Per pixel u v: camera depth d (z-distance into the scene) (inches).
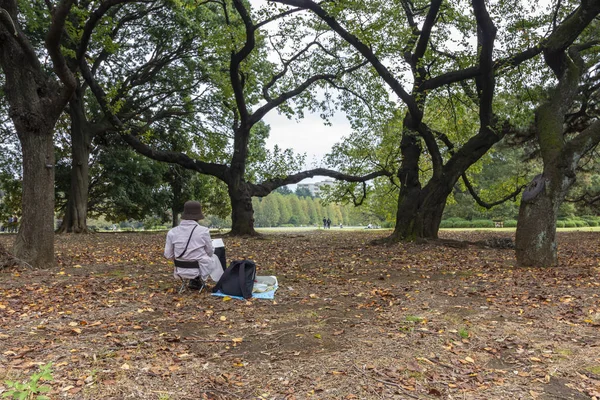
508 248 599.8
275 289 275.1
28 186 386.6
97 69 1069.8
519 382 137.6
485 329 189.8
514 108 623.5
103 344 172.2
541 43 484.1
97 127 1042.1
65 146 1249.4
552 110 394.6
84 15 627.8
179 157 858.8
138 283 308.0
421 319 204.8
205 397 126.7
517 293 262.8
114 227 2723.9
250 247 621.0
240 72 850.8
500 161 1945.1
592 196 1135.6
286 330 193.5
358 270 382.3
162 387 132.9
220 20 1029.2
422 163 954.1
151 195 1352.1
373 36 564.4
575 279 303.9
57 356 157.6
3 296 261.6
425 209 651.5
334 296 267.0
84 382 134.6
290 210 4247.0
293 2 537.0
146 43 1052.5
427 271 372.8
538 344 170.6
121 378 138.0
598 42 538.9
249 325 202.1
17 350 164.2
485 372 145.2
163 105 1131.3
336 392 130.0
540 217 370.6
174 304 243.1
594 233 1081.4
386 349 165.2
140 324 202.7
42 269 374.6
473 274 348.2
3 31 369.1
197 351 165.9
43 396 115.5
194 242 267.1
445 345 169.6
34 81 384.2
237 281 259.8
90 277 334.6
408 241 643.5
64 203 1350.9
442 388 133.0
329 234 1122.7
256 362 154.4
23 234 384.5
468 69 601.9
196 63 1056.8
